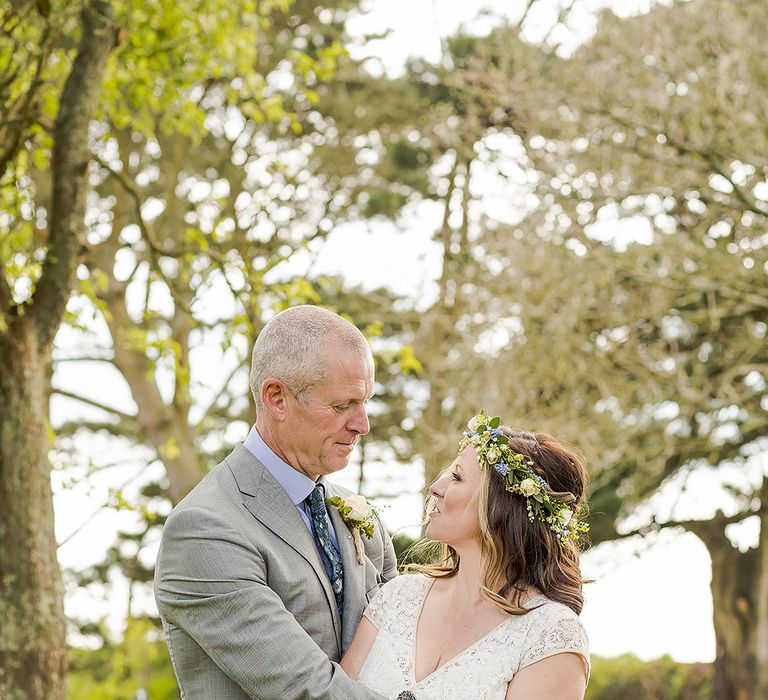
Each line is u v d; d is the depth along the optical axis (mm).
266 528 2916
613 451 10195
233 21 6660
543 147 9797
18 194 6094
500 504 2814
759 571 13961
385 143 13062
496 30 11398
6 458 5078
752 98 9234
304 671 2686
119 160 11016
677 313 10320
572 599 2799
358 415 2982
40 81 5262
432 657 2816
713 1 9516
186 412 11695
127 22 5836
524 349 10320
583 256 9820
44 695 5000
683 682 15844
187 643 2852
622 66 9633
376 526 3318
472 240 11438
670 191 9469
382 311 12859
